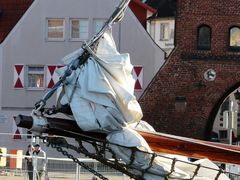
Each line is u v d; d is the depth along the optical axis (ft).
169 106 265.34
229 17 268.21
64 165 168.35
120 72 85.46
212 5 268.41
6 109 288.30
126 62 85.81
